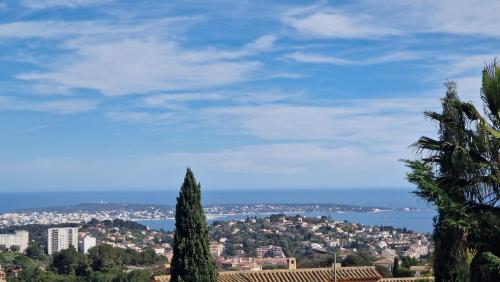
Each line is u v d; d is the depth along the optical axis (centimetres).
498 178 1284
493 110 1337
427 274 1727
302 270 2273
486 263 1225
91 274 8238
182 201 2091
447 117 1368
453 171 1327
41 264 11312
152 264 9581
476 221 1259
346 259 4681
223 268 7031
